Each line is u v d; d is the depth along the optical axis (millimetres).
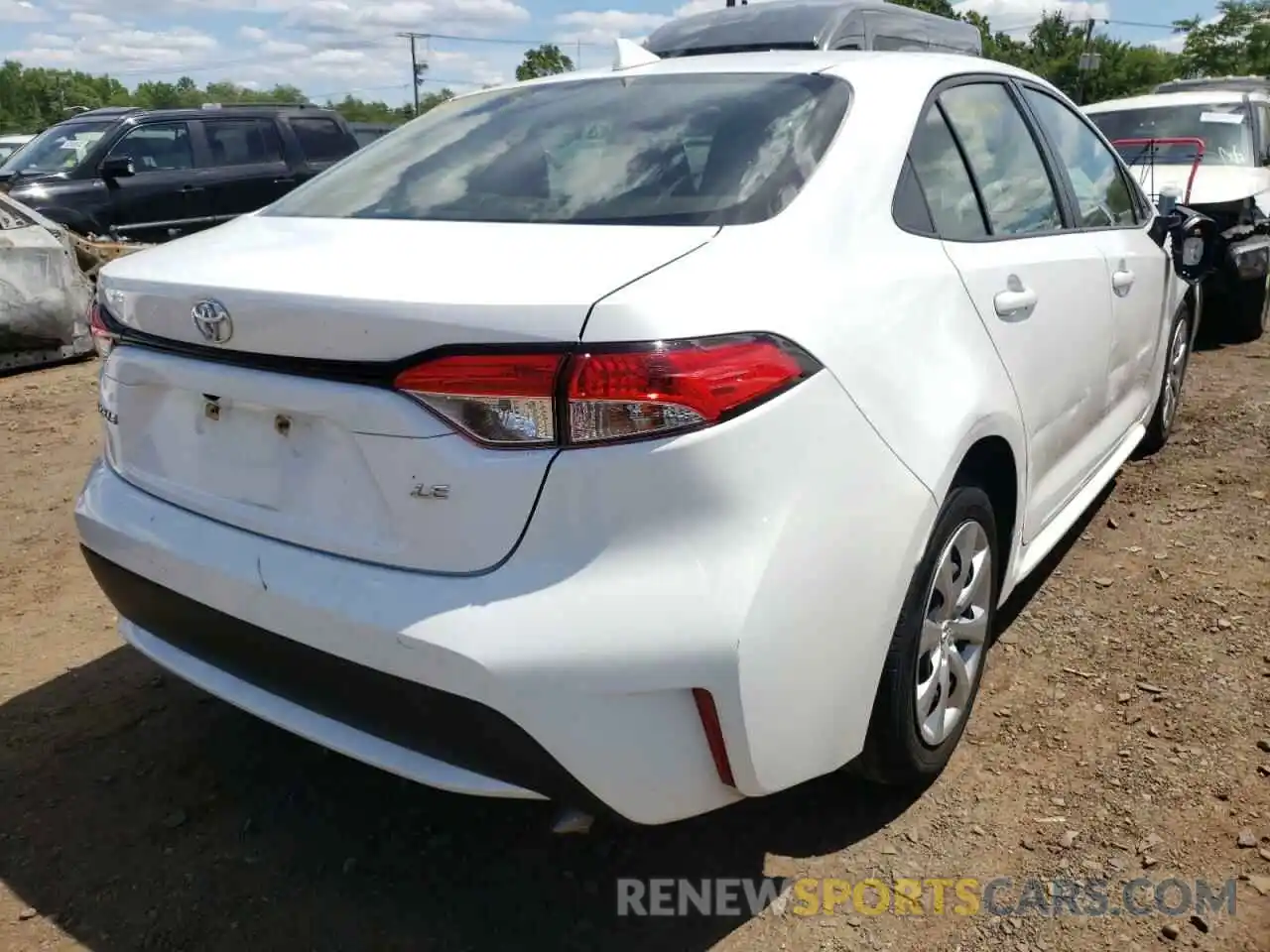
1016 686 3037
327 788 2701
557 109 2783
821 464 1977
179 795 2676
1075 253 3203
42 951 2180
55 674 3232
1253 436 5141
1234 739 2756
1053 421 3061
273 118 11227
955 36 7012
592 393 1770
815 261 2133
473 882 2373
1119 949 2121
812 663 1996
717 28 6000
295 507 2066
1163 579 3664
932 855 2400
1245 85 13367
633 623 1801
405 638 1857
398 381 1855
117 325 2352
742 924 2229
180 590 2227
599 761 1856
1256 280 7035
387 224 2354
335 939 2213
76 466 5145
